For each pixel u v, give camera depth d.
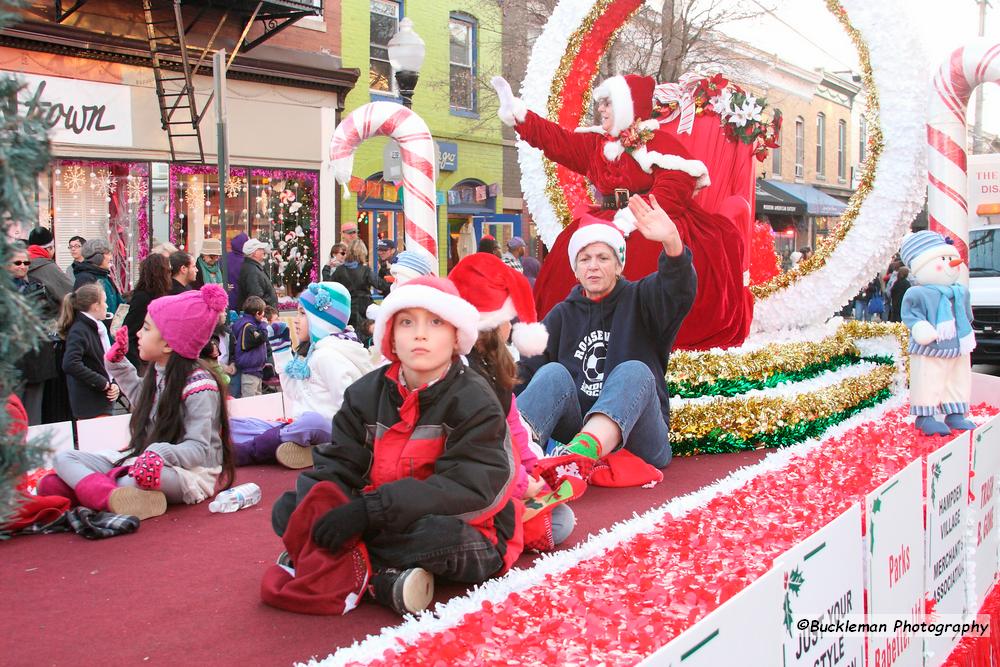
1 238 1.47
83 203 12.75
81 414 6.48
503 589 2.86
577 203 7.73
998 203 14.14
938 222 7.08
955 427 5.46
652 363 4.68
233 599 2.98
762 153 6.74
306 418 5.07
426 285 2.94
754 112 6.55
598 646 2.33
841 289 6.86
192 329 4.16
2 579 3.18
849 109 34.75
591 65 7.74
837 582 2.69
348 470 3.07
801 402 5.51
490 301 3.41
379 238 17.45
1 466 1.56
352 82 16.09
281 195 15.38
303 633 2.69
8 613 2.85
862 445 5.07
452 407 2.98
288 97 15.32
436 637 2.38
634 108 6.11
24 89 1.53
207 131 14.05
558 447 4.30
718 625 2.01
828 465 4.54
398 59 9.44
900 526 3.24
